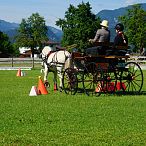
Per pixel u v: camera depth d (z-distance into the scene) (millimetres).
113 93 19938
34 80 29875
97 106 15125
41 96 18750
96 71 18844
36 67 52781
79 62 19469
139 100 17031
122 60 19203
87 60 19031
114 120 12141
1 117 12711
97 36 18828
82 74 19422
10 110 14180
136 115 13062
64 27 92750
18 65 58906
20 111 13922
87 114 13266
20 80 29875
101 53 18719
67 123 11703
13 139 9648
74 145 9109
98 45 18609
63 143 9289
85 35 89625
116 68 19031
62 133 10344
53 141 9484
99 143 9289
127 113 13461
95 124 11523
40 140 9570
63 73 20297
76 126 11242
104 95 19156
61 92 20719
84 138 9789
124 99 17391
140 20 109375
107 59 18828
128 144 9195
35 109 14406
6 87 23656
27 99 17484
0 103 16094
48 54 21922
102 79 18719
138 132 10453
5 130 10750
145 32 109062
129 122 11828
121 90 21312
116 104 15703
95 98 17797
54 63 21031
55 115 13078
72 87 19672
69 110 14148
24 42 158625
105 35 18828
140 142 9383
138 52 111688
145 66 52906
